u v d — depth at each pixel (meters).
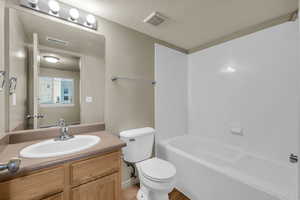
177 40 2.23
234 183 1.21
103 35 1.63
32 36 1.22
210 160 2.13
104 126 1.64
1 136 0.94
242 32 1.88
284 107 1.53
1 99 0.97
